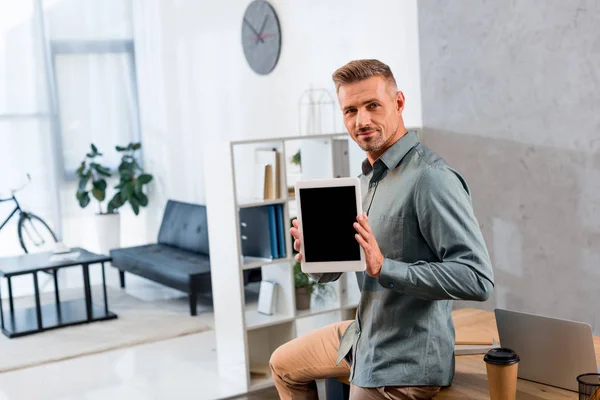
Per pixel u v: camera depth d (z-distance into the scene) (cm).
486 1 429
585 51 378
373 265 234
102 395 484
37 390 501
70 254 691
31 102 866
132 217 932
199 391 478
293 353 300
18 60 858
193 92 823
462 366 283
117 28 908
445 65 463
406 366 250
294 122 652
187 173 852
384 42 527
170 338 610
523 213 423
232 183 461
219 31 758
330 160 492
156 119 903
